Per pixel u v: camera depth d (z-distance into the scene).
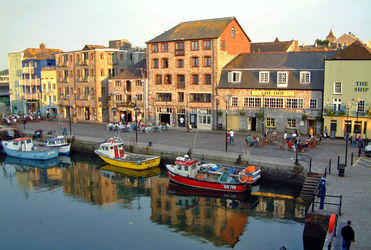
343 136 38.31
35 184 31.94
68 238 21.20
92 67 61.06
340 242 14.97
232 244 19.77
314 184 24.86
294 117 41.34
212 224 22.50
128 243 20.38
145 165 33.94
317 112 39.97
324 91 38.72
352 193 21.34
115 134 45.69
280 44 64.38
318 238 18.30
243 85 44.38
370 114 36.34
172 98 50.56
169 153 34.81
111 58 62.31
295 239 19.92
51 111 70.06
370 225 16.73
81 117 64.69
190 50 48.03
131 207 25.80
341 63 37.56
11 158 43.09
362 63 36.66
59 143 42.41
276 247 19.19
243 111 44.31
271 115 42.78
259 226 21.83
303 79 40.97
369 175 25.12
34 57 76.06
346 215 18.02
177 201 26.78
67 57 66.56
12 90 81.75
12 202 27.36
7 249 20.12
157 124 52.56
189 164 29.30
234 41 49.16
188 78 48.72
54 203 26.97
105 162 38.81
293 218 22.78
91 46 63.38
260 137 39.34
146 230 21.97
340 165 25.27
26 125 57.78
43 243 20.70
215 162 31.77
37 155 40.72
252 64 45.84
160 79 51.69
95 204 26.56
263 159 29.86
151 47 51.69
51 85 70.25
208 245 19.81
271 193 27.84
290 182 27.73
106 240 20.81
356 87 37.16
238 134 43.12
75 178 33.56
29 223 23.44
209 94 47.31
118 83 56.91
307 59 42.84
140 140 40.50
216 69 46.25
